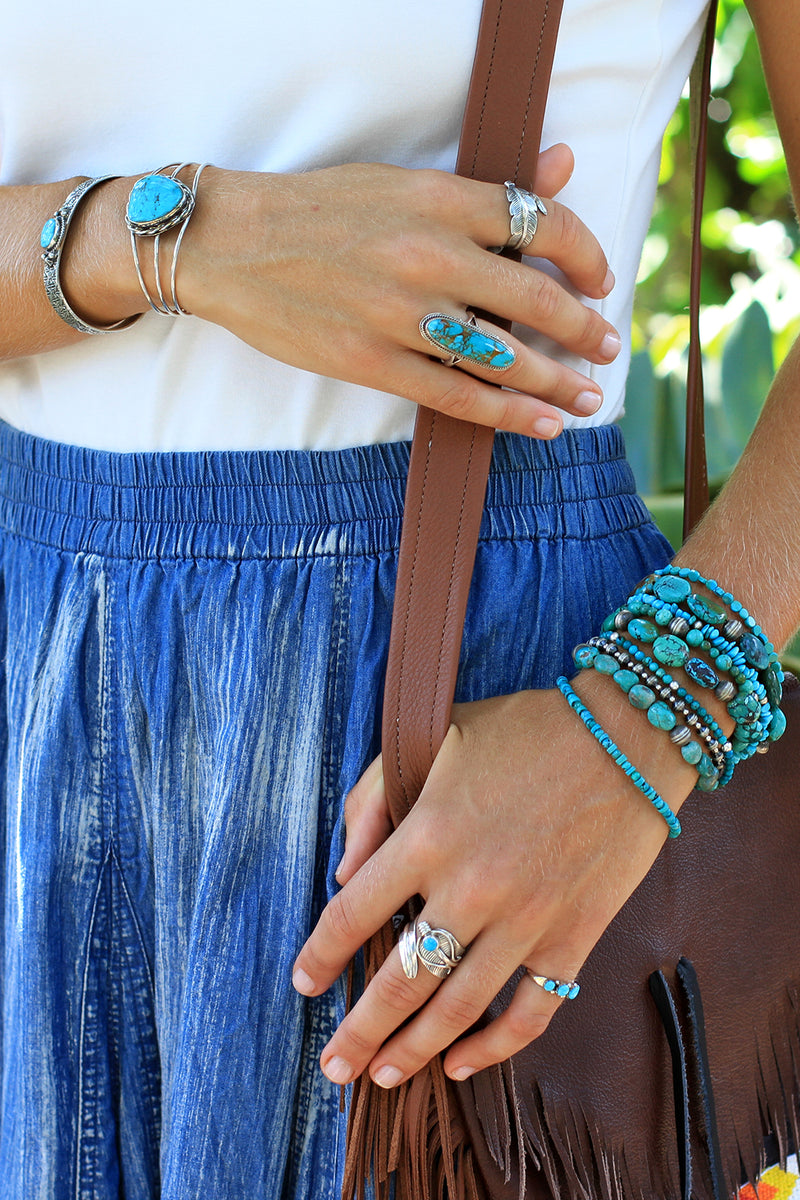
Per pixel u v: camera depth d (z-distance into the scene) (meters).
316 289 0.62
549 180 0.65
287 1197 0.77
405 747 0.65
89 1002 0.82
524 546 0.75
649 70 0.72
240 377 0.73
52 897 0.80
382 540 0.74
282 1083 0.73
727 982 0.76
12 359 0.79
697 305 0.87
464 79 0.66
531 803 0.60
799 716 0.80
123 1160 0.84
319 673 0.73
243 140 0.71
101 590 0.79
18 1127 0.82
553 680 0.75
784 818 0.79
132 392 0.77
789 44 0.74
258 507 0.75
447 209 0.61
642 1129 0.72
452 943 0.60
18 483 0.88
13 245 0.72
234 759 0.72
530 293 0.61
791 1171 0.81
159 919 0.79
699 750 0.62
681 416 1.94
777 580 0.66
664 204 2.07
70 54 0.70
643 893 0.73
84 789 0.80
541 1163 0.68
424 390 0.63
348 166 0.63
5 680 0.96
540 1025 0.63
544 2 0.62
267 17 0.66
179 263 0.65
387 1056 0.64
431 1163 0.68
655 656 0.62
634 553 0.81
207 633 0.75
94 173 0.76
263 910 0.73
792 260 2.00
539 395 0.65
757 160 2.04
